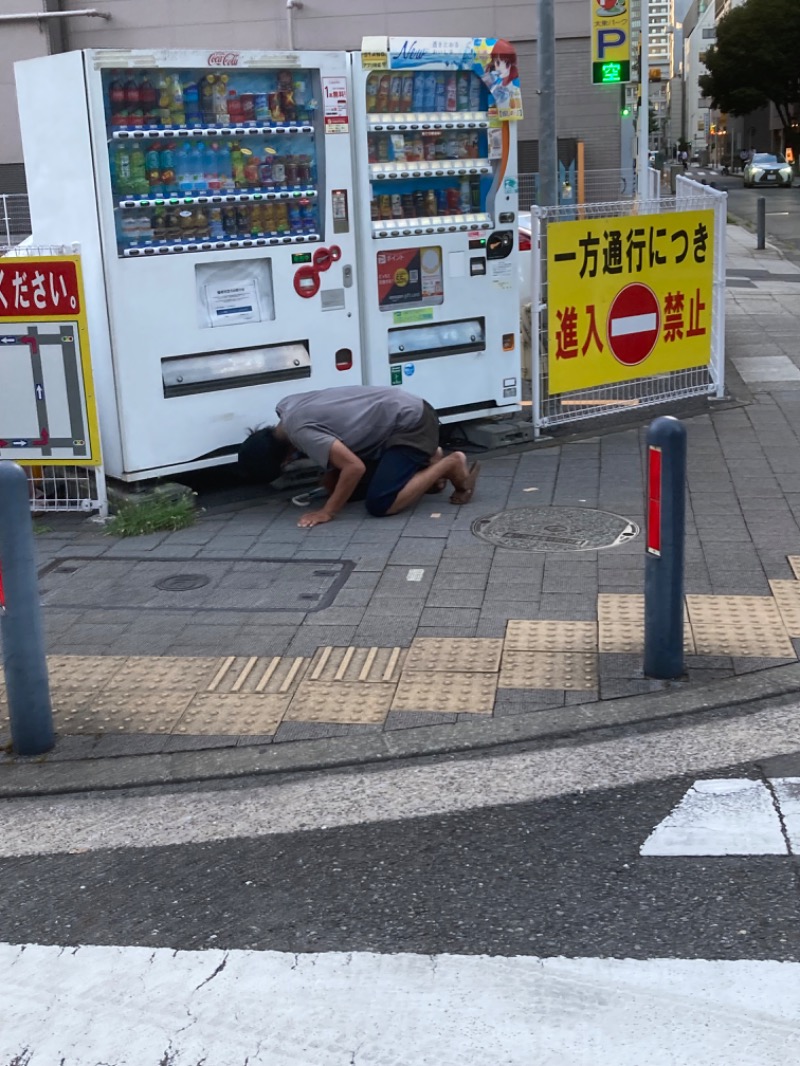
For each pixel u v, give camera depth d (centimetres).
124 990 324
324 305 817
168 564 676
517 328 914
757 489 766
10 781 451
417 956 334
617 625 561
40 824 423
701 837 391
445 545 682
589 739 462
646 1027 300
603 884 367
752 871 371
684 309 978
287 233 797
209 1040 302
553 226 874
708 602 583
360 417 731
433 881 373
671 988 315
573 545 673
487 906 358
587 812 410
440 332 883
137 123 727
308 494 789
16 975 333
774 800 412
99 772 454
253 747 466
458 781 435
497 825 404
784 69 7594
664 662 502
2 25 2372
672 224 948
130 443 755
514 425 913
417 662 531
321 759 452
